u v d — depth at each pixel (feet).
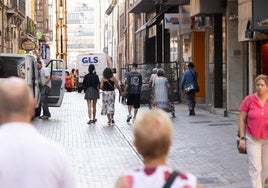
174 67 115.75
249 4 65.21
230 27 80.07
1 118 13.94
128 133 65.77
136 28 205.87
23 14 181.78
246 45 77.82
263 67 68.69
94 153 51.67
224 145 54.75
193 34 107.14
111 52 355.15
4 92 13.92
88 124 77.00
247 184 37.60
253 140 32.12
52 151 13.62
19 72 80.94
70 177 13.74
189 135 61.98
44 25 242.78
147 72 115.24
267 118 31.78
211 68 91.97
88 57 191.52
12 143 13.53
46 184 13.37
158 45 146.41
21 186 13.28
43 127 73.41
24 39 178.70
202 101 105.09
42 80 85.10
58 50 261.65
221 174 41.27
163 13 135.23
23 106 13.94
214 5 84.43
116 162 46.98
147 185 13.10
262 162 32.30
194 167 44.11
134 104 78.38
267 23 59.36
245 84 78.43
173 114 81.51
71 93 189.98
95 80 77.46
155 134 13.32
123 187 13.15
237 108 80.43
